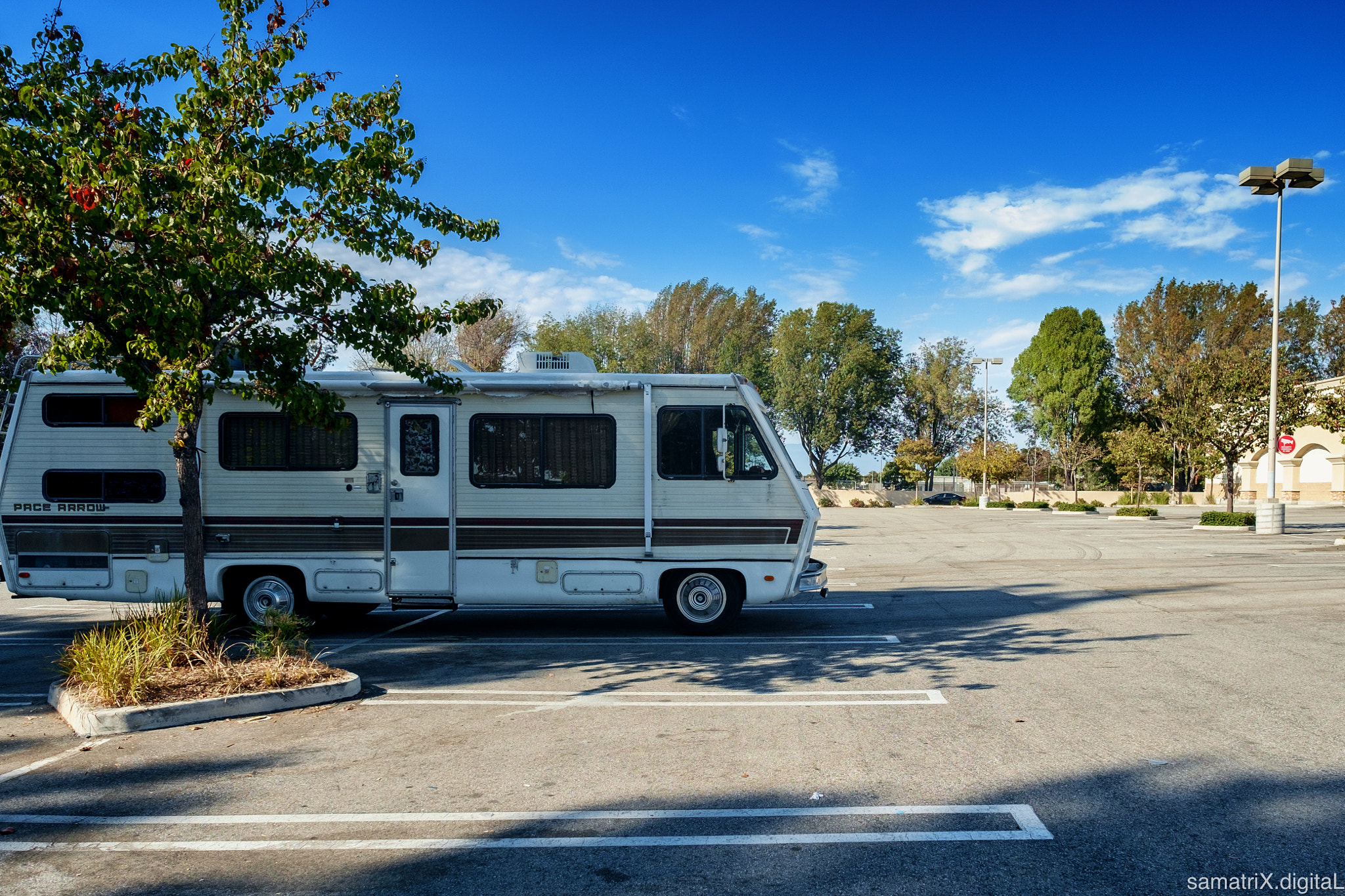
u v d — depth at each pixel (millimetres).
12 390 9477
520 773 4988
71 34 6418
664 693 6887
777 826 4203
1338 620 10219
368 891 3570
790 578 9406
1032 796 4570
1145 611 10977
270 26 6664
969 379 73438
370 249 7160
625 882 3637
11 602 13203
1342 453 42844
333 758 5281
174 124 6531
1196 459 29125
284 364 6980
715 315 60812
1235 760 5125
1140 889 3531
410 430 9453
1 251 6031
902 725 5914
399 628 10258
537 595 9430
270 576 9523
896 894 3512
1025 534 26016
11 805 4547
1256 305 64000
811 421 65375
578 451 9477
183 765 5164
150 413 6176
